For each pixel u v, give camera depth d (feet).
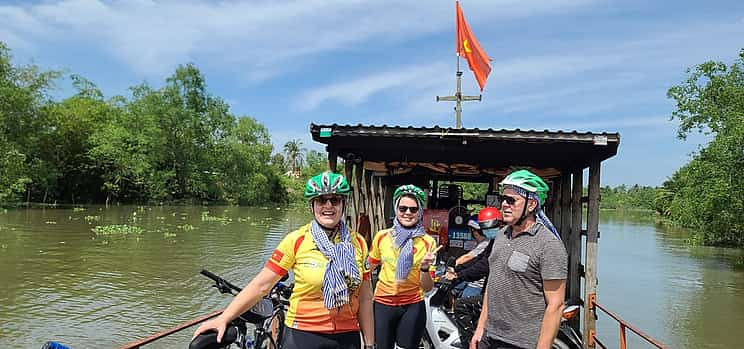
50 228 86.69
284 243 10.13
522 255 10.95
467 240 27.12
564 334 17.71
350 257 10.03
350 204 25.91
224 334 9.64
